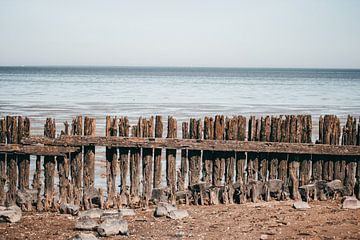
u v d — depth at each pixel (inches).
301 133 509.0
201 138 502.6
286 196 508.1
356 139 511.8
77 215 473.1
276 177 510.6
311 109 1761.8
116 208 492.1
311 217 438.6
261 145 497.0
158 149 501.7
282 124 507.5
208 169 503.8
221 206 490.6
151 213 470.6
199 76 7234.3
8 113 1496.1
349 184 510.0
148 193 503.8
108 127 502.6
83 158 502.6
